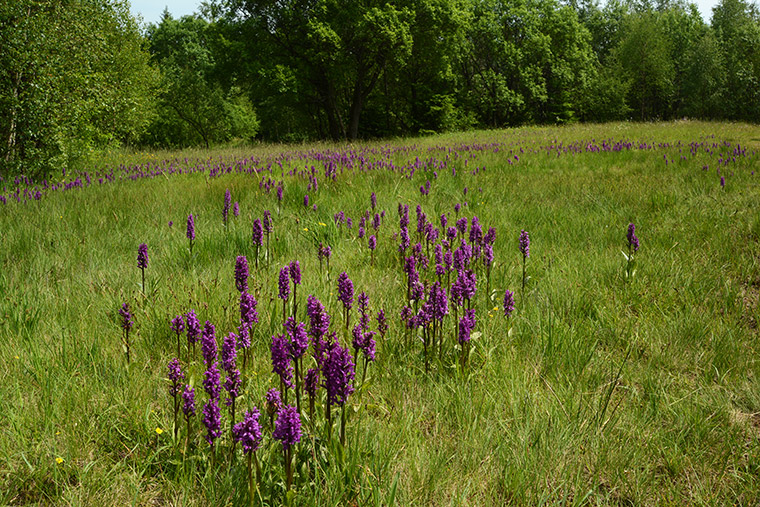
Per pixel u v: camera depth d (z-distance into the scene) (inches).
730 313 160.1
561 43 2127.2
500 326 148.8
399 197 315.6
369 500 84.4
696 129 988.6
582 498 86.5
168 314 151.3
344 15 1262.3
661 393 117.7
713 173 370.9
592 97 2239.2
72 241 229.9
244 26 1342.3
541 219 269.7
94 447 100.3
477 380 121.6
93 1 570.6
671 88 2463.1
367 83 1690.5
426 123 1797.5
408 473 92.7
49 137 495.2
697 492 89.3
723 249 208.1
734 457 97.8
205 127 1745.8
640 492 89.4
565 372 127.7
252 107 2149.4
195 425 104.1
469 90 2004.2
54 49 495.5
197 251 213.6
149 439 102.9
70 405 107.7
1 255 211.6
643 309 162.7
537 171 440.5
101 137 634.8
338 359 89.7
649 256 205.2
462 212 280.1
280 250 225.0
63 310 155.6
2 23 478.3
